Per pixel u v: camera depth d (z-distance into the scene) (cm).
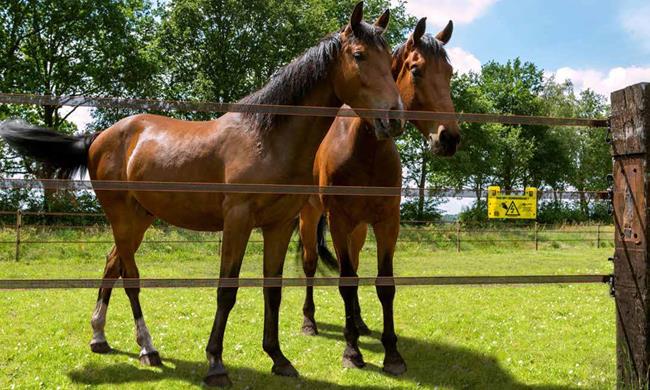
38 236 1070
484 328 480
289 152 299
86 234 1151
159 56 2344
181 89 2491
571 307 590
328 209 372
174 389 307
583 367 360
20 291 635
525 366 363
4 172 1233
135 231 379
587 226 1895
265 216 305
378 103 279
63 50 2020
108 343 406
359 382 326
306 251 497
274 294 338
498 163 3241
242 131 307
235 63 2372
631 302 233
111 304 563
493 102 4056
